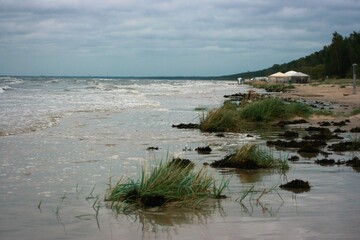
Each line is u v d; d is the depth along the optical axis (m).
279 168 10.66
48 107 28.02
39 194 8.03
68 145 13.84
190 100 40.69
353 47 123.88
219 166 10.76
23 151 12.64
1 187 8.55
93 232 5.93
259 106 23.20
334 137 16.31
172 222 6.38
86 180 9.16
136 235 5.79
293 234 5.76
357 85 75.62
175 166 9.30
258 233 5.83
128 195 7.57
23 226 6.19
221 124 18.59
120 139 15.41
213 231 5.93
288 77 107.62
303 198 7.77
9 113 23.22
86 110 26.42
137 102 35.75
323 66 136.00
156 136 16.45
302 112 23.95
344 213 6.78
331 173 10.09
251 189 8.48
